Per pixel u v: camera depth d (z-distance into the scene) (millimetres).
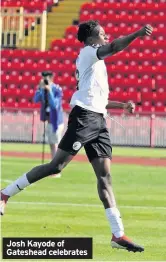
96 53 16109
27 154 49594
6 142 63312
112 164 43562
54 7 79250
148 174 37656
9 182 32062
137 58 71750
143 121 61344
